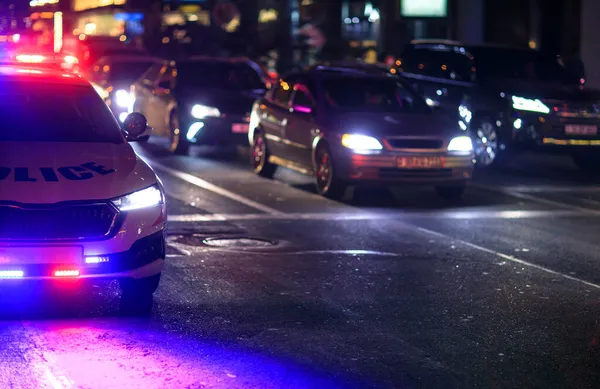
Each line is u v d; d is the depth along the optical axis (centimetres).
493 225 1517
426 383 743
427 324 919
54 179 907
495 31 3516
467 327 911
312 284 1081
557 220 1584
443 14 3350
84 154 971
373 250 1291
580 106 2219
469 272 1165
